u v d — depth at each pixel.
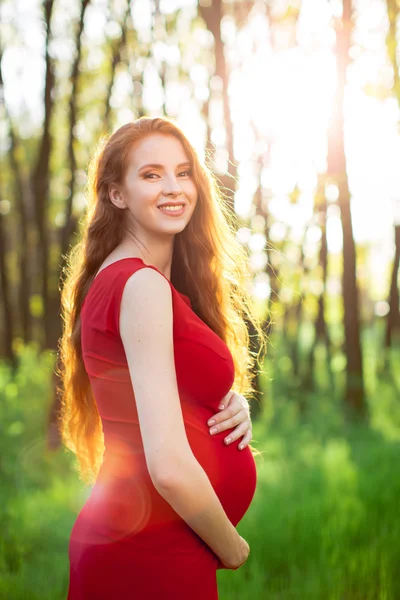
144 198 1.53
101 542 1.45
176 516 1.42
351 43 7.12
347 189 7.32
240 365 2.00
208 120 7.57
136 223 1.59
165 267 1.67
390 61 7.06
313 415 7.46
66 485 4.50
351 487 4.18
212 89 7.55
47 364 7.41
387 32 6.98
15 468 4.84
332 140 7.18
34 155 10.68
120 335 1.38
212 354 1.47
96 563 1.45
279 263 8.36
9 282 11.21
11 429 5.54
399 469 4.59
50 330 8.19
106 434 1.51
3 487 4.52
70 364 1.83
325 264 9.05
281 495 4.07
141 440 1.42
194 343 1.44
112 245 1.63
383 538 3.17
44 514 3.79
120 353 1.40
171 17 7.42
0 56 8.62
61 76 8.31
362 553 2.96
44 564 3.13
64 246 7.02
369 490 4.04
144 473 1.42
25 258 11.17
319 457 5.36
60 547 3.38
